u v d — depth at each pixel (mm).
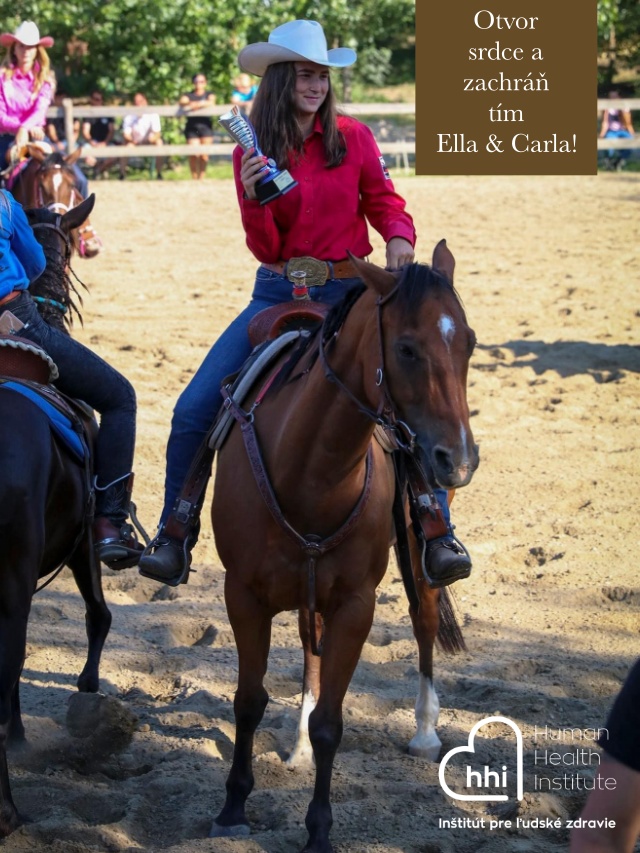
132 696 6184
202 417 5324
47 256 6004
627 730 2896
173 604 7383
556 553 8016
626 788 2873
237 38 34312
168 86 33312
